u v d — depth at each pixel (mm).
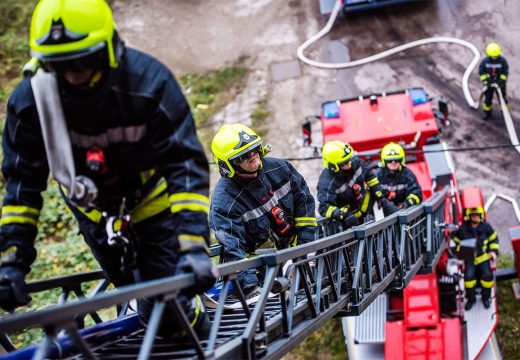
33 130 2613
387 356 8516
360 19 16984
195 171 2605
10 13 18016
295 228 5039
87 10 2365
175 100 2557
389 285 6969
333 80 15656
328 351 10398
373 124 10844
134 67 2508
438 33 16328
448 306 9383
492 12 16578
